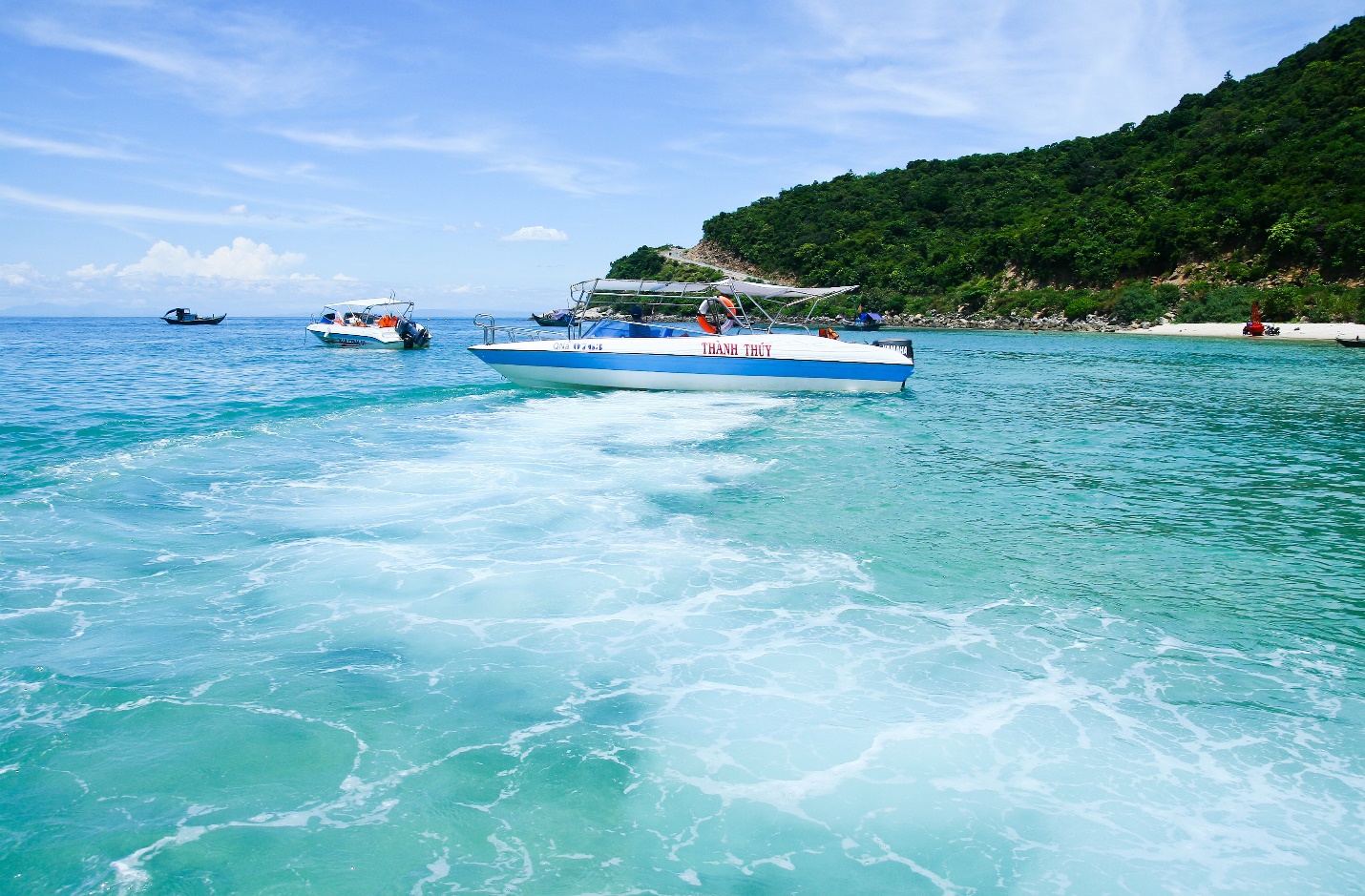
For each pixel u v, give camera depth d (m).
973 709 4.64
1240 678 5.05
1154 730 4.44
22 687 4.57
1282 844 3.54
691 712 4.55
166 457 10.68
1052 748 4.26
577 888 3.20
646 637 5.48
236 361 30.20
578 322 20.28
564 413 15.79
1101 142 82.50
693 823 3.62
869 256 75.56
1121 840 3.55
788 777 3.98
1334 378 24.70
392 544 7.30
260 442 12.07
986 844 3.53
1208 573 6.96
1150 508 9.09
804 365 18.86
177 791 3.71
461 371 25.98
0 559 6.66
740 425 14.76
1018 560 7.24
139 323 119.62
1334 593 6.51
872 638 5.55
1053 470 11.05
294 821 3.55
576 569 6.77
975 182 84.69
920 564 7.10
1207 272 55.41
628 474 10.38
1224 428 14.89
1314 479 10.62
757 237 87.50
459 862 3.34
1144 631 5.75
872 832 3.59
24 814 3.51
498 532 7.72
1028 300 60.16
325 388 20.20
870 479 10.40
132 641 5.21
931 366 29.72
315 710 4.45
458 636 5.43
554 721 4.42
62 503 8.32
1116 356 34.62
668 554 7.21
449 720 4.39
